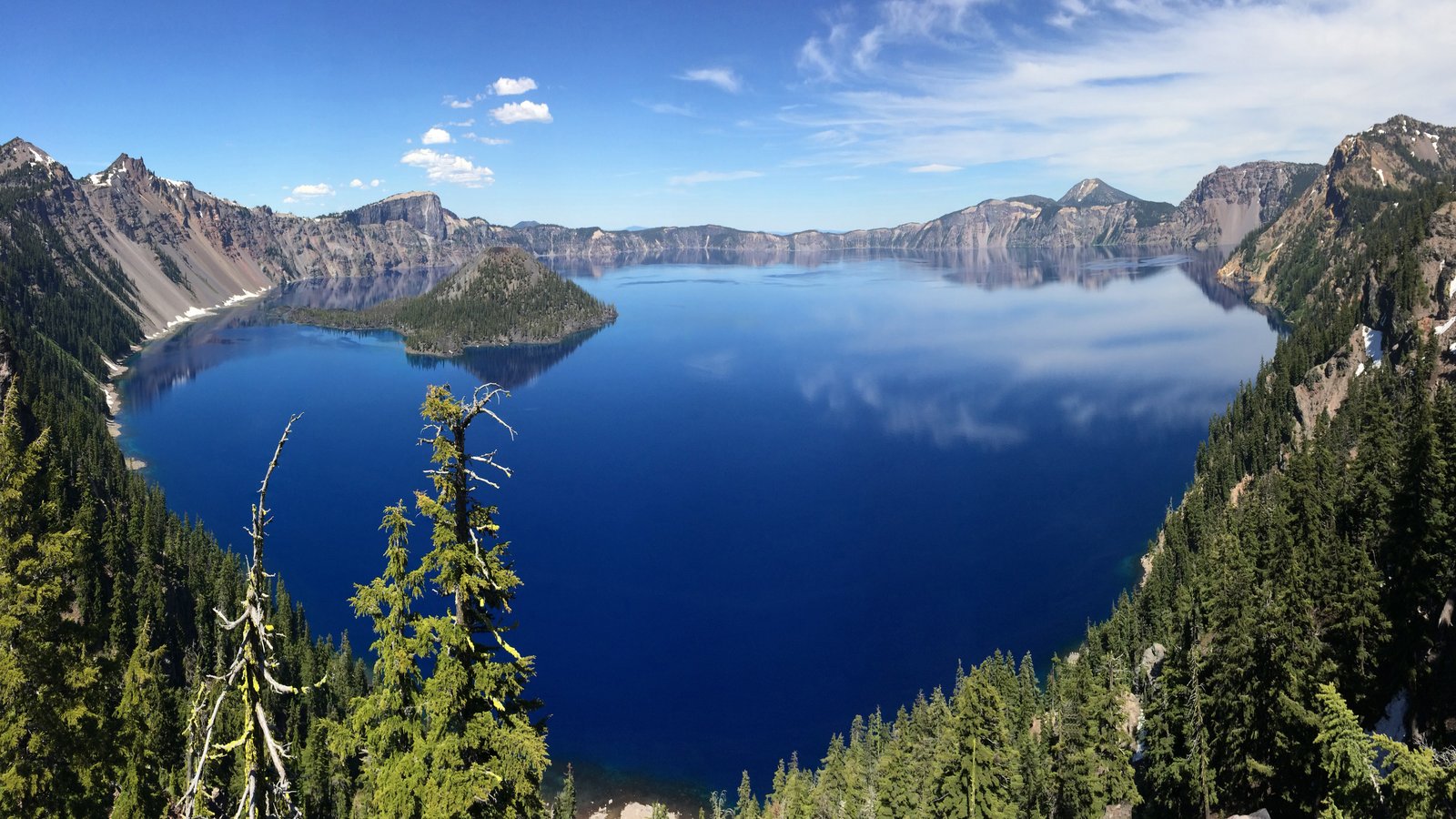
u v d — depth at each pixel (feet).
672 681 478.59
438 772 81.56
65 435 570.05
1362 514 249.55
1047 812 209.26
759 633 524.93
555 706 458.09
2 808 89.35
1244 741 183.83
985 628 515.91
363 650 509.76
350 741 86.22
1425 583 184.34
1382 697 183.01
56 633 93.61
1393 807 105.60
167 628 395.34
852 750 345.10
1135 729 275.18
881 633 517.55
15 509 92.58
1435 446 190.19
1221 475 608.19
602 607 564.30
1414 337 605.73
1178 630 274.16
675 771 409.49
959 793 202.90
